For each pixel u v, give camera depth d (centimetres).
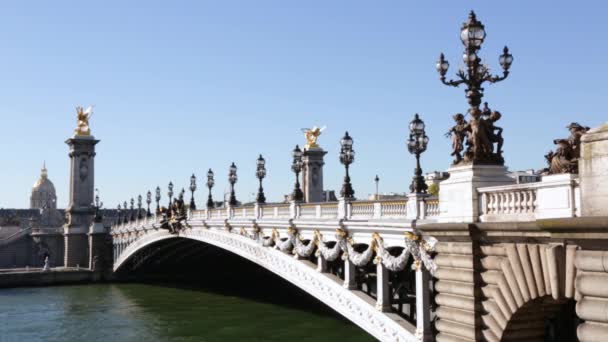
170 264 10888
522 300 2173
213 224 6184
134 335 6034
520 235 2153
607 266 1758
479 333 2375
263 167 5316
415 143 2978
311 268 4147
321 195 12850
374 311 3394
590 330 1814
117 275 11569
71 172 13675
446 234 2477
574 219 1792
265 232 4916
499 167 2433
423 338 2936
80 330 6406
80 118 13950
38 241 13738
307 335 5462
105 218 17538
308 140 13025
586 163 1836
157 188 9381
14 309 7944
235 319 6569
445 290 2536
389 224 3116
